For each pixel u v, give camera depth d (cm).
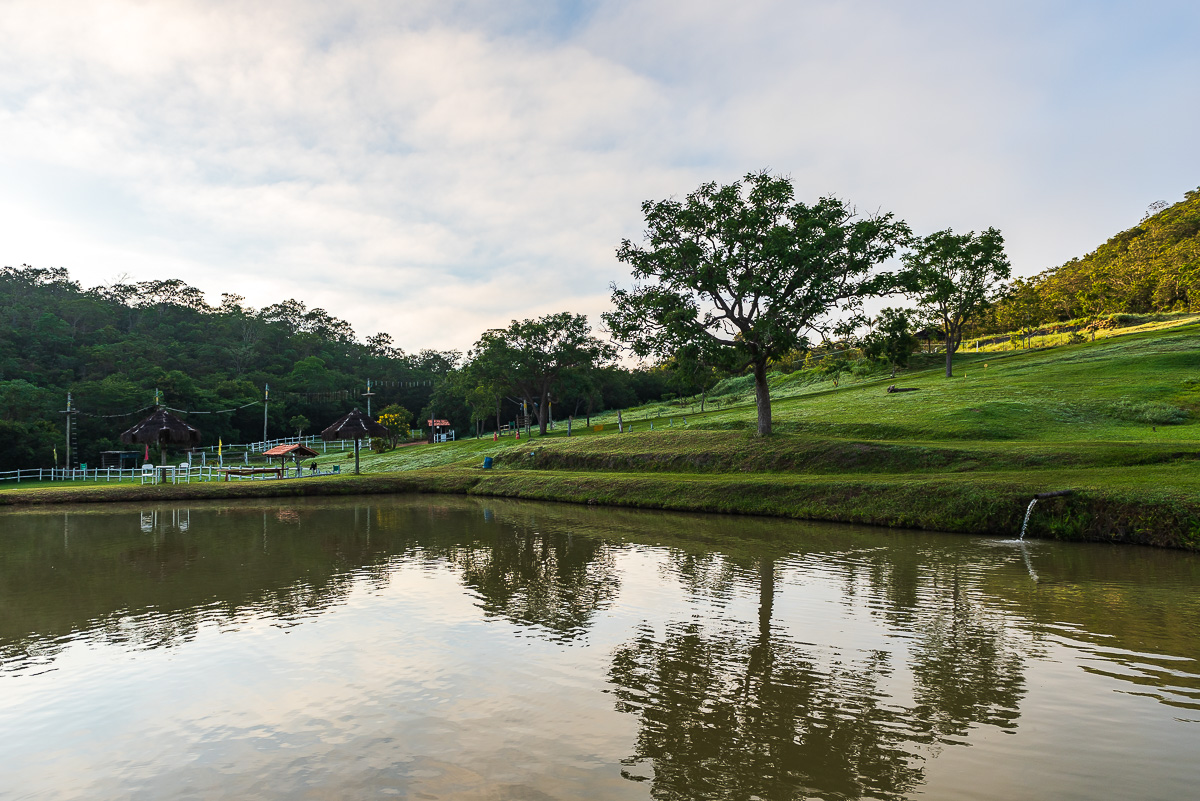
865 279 3266
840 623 1066
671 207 3353
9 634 1049
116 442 6912
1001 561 1504
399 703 773
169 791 584
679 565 1526
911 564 1489
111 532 2164
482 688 815
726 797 565
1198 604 1148
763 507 2384
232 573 1491
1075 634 998
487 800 558
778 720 718
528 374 6444
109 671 886
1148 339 5484
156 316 13400
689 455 3438
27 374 8288
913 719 718
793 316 3247
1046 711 737
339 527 2245
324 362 13075
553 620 1105
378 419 6938
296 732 700
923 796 565
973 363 6362
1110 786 580
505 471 3934
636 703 766
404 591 1312
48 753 661
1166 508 1652
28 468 5762
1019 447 2581
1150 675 837
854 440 3141
